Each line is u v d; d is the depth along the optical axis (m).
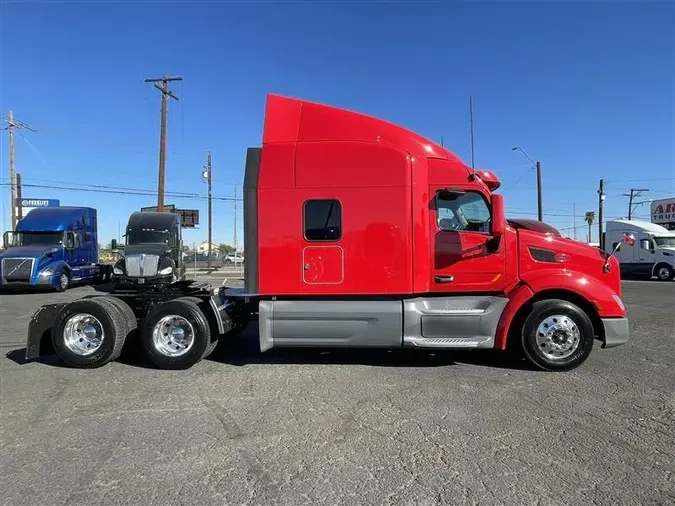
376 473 3.77
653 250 27.00
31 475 3.79
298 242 6.61
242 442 4.38
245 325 8.43
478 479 3.66
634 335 9.12
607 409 5.14
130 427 4.76
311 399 5.54
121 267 17.83
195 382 6.29
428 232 6.71
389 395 5.66
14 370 7.00
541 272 6.80
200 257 59.88
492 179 7.31
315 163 6.60
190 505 3.35
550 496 3.41
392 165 6.53
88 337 7.06
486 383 6.10
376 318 6.56
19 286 19.78
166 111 31.73
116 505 3.35
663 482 3.59
